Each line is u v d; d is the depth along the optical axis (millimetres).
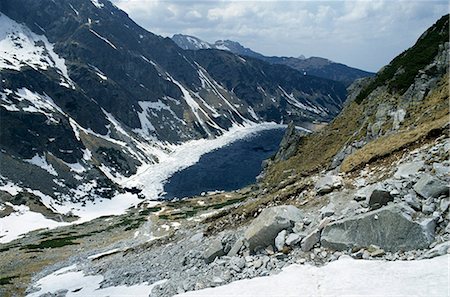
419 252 18078
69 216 155500
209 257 27781
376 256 18750
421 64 51844
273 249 23125
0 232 128875
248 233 24719
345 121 62156
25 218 142625
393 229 19141
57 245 93125
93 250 79062
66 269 61719
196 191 196750
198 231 44469
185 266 31234
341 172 33031
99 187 195625
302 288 17375
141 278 35219
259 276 20453
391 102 49438
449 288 15078
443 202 19656
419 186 21156
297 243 22328
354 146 47969
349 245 20062
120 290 34000
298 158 63031
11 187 163625
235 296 18062
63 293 42531
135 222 113625
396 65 60312
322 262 19938
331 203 26094
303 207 28625
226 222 38656
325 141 61219
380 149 32344
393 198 21688
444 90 42812
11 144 192375
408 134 32344
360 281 16812
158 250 44094
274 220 23656
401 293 15375
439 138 27562
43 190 173625
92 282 43438
